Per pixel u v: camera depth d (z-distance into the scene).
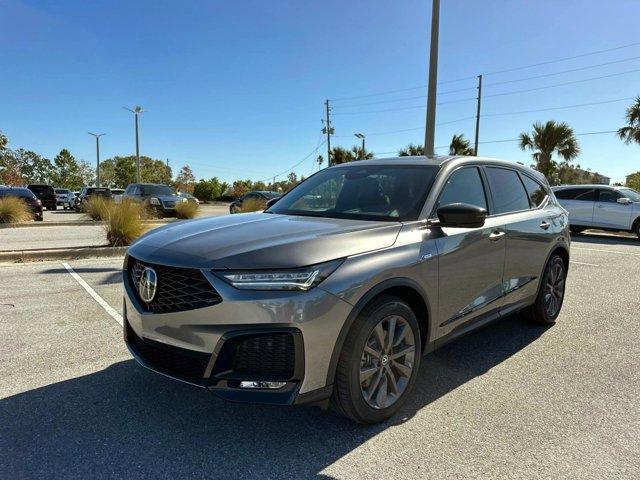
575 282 7.57
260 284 2.56
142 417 3.11
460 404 3.36
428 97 11.76
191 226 3.40
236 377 2.58
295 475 2.53
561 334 4.93
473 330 3.92
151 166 86.81
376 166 4.21
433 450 2.78
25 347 4.32
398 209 3.53
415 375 3.27
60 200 45.38
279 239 2.85
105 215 12.48
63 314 5.36
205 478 2.49
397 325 3.14
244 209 19.56
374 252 2.95
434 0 11.44
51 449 2.73
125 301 3.22
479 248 3.79
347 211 3.72
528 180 5.02
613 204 15.16
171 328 2.75
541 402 3.40
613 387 3.66
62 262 8.93
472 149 33.62
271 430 2.98
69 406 3.24
